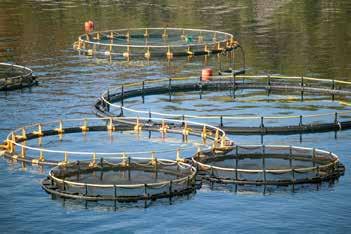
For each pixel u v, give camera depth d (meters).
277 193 167.62
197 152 188.88
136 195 165.12
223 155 188.88
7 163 186.12
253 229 151.75
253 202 163.25
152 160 181.75
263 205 161.88
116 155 193.50
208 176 175.12
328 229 151.50
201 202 163.25
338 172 177.62
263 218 156.12
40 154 189.12
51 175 173.00
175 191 166.88
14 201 165.38
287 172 176.62
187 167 180.12
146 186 165.62
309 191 168.38
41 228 153.38
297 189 169.50
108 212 159.38
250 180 171.88
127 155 193.25
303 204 162.12
